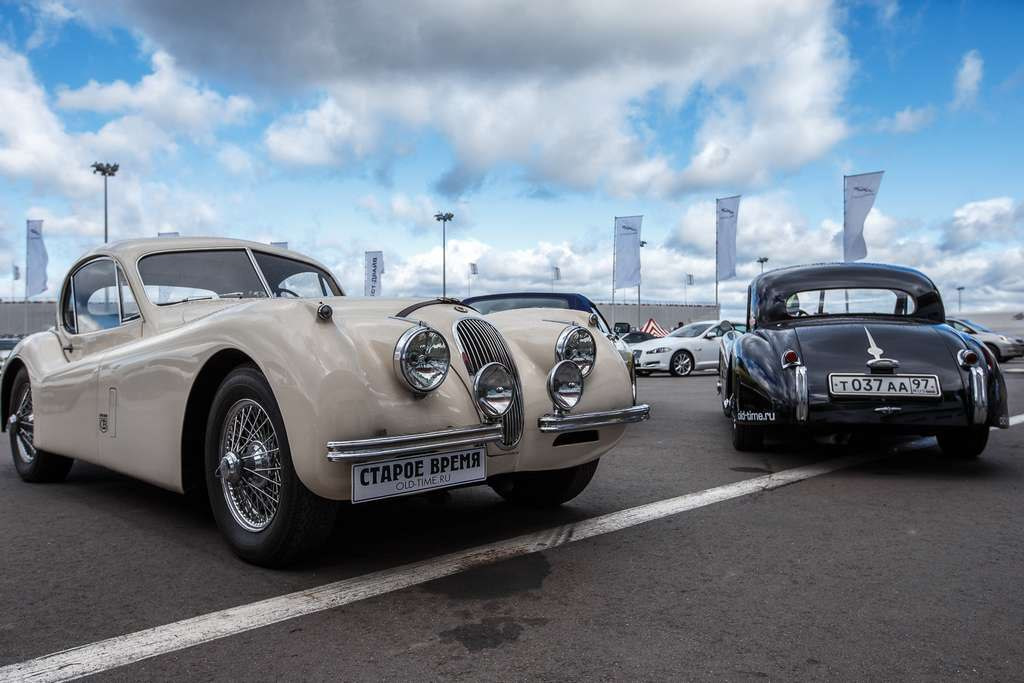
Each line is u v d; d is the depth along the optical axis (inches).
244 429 109.5
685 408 336.8
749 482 166.2
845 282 224.1
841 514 136.7
